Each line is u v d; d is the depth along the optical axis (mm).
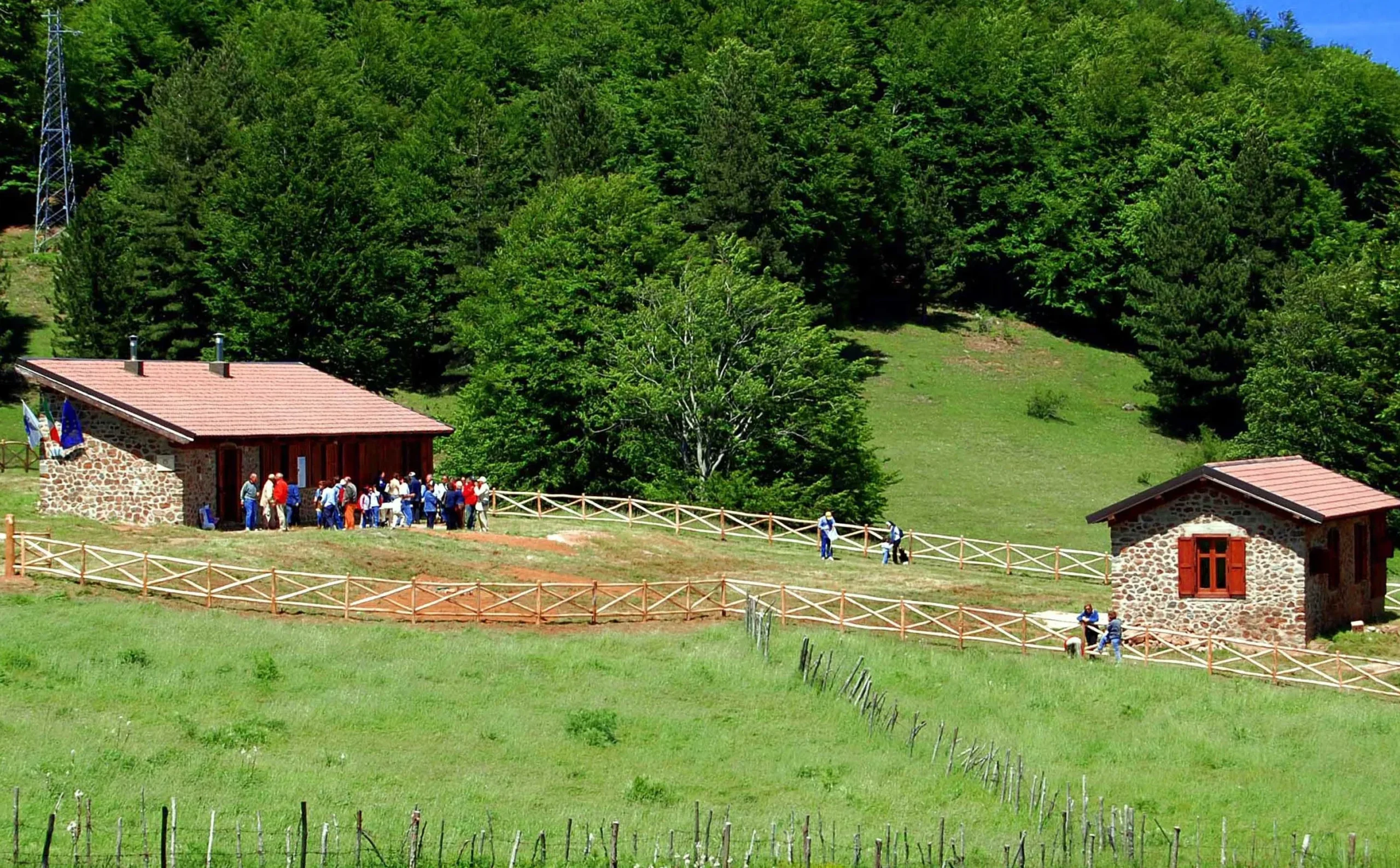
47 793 24453
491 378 69188
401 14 126188
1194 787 30625
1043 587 51625
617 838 24312
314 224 78562
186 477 48844
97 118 112375
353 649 35469
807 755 30875
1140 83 118125
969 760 30703
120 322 77188
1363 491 47469
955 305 112188
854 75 112875
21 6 88750
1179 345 91188
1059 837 27188
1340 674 37844
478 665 35031
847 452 67250
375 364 81938
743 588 46438
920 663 38469
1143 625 43781
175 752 27266
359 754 28531
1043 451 86250
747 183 95438
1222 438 91438
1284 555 42188
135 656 32562
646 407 65875
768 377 67312
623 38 116188
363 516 53219
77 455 49656
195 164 84375
